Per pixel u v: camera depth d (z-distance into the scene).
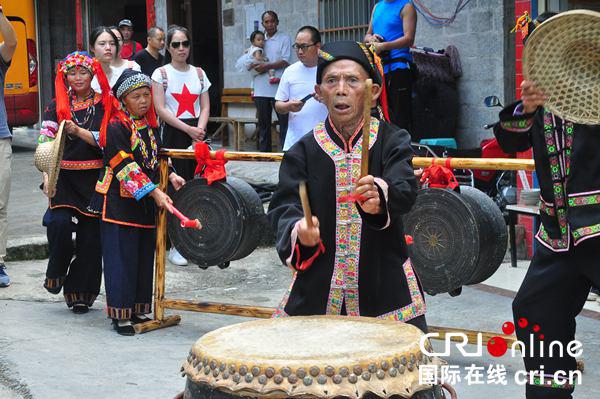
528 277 3.67
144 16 19.48
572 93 3.15
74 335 5.77
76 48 20.61
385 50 8.27
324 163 3.18
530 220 7.77
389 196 2.90
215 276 7.49
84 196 6.13
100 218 5.91
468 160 4.92
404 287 3.18
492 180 8.70
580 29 3.02
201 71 7.67
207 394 2.54
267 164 11.19
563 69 3.14
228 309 5.86
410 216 5.09
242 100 13.62
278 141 12.89
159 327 6.02
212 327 6.09
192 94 7.57
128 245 5.79
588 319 5.93
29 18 14.91
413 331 2.76
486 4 9.34
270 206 3.23
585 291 3.63
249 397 2.45
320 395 2.40
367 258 3.16
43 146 5.95
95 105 6.05
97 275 6.32
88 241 6.23
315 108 6.60
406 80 8.49
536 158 3.58
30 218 9.30
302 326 2.85
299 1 12.25
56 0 20.27
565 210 3.51
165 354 5.39
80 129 5.93
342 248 3.16
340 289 3.17
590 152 3.43
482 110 9.48
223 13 14.07
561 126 3.48
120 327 5.83
